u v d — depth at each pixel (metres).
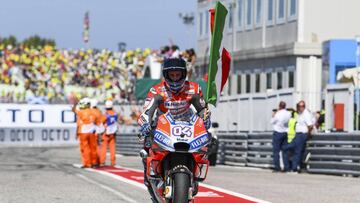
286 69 105.69
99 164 69.00
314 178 56.38
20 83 177.12
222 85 42.62
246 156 76.12
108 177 54.34
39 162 77.69
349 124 66.38
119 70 192.38
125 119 127.62
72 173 58.56
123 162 82.75
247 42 118.56
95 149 68.12
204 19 131.88
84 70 189.62
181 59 28.62
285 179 54.88
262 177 57.06
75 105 68.62
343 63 90.19
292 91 75.56
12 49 195.62
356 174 57.50
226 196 41.03
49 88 177.88
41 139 130.75
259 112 82.19
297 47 101.56
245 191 44.12
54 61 190.12
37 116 130.38
